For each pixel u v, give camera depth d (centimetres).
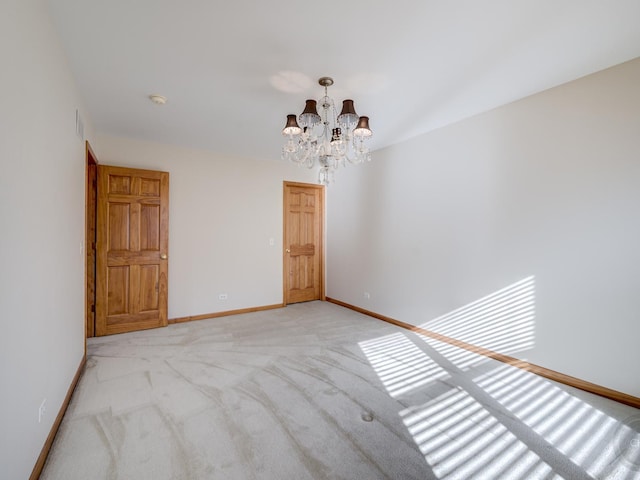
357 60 212
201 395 219
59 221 191
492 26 178
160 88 252
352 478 146
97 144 350
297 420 191
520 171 271
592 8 162
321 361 279
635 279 211
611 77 221
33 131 146
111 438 172
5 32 117
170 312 396
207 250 423
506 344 280
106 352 298
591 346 229
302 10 165
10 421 119
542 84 246
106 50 201
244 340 334
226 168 437
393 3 160
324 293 539
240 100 273
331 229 523
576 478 148
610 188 221
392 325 393
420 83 244
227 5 162
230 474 147
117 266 353
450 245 331
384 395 221
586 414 200
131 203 362
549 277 253
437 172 345
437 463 157
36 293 149
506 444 171
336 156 282
